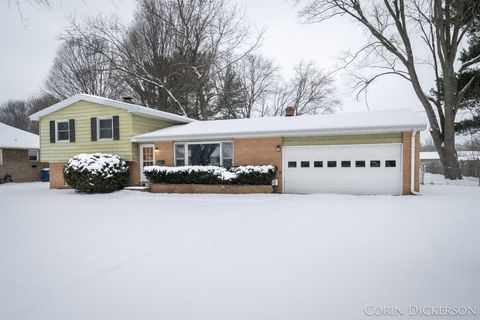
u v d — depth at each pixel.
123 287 3.20
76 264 3.91
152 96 24.64
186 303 2.82
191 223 6.38
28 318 2.59
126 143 13.65
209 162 13.06
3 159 20.23
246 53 26.19
